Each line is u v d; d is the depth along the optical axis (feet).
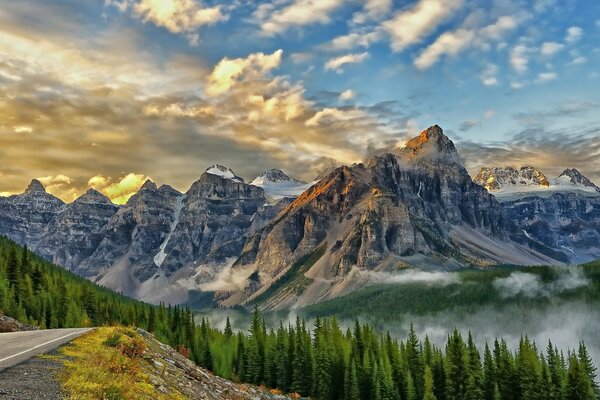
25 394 53.21
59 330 131.23
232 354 366.43
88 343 96.17
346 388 348.18
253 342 377.71
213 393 113.39
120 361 81.00
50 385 58.65
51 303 332.80
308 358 367.04
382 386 345.31
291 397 330.75
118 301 463.83
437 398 366.63
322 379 350.64
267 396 275.59
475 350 362.94
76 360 77.25
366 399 351.87
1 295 290.35
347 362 357.82
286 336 391.45
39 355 77.10
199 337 368.48
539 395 332.39
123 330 121.80
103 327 128.26
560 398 332.80
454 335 372.79
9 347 87.97
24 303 317.22
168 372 101.14
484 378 355.36
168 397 76.02
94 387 60.49
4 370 63.98
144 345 110.52
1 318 209.15
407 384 355.97
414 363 385.50
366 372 354.74
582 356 364.17
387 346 403.34
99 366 74.64
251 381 355.77
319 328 456.86
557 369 352.90
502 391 350.64
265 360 363.56
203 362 342.03
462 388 355.56
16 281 329.52
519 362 353.72
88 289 401.49
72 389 58.13
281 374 359.66
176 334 370.32
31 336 110.93
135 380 75.41
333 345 383.04
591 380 352.08
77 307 354.33
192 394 95.04
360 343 417.49
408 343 396.78
